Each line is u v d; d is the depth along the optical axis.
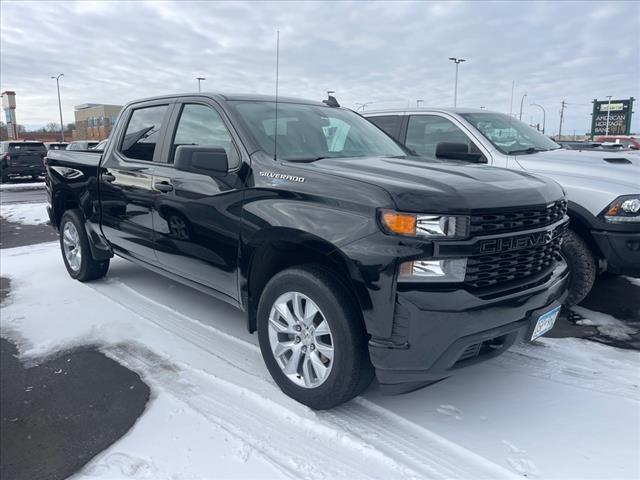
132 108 4.82
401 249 2.55
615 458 2.62
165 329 4.28
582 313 4.67
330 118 4.23
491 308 2.63
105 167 4.81
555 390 3.29
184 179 3.80
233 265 3.44
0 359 3.80
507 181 2.99
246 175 3.35
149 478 2.48
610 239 4.34
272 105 3.97
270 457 2.63
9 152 21.28
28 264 6.51
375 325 2.64
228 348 3.90
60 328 4.34
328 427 2.85
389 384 2.73
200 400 3.17
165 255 4.14
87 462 2.62
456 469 2.54
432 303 2.53
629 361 3.68
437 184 2.73
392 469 2.54
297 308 3.03
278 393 3.21
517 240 2.80
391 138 4.52
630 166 4.92
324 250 2.82
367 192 2.71
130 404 3.14
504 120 6.20
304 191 2.97
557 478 2.47
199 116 3.96
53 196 5.74
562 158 5.19
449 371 2.64
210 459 2.61
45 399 3.23
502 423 2.93
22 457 2.67
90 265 5.45
